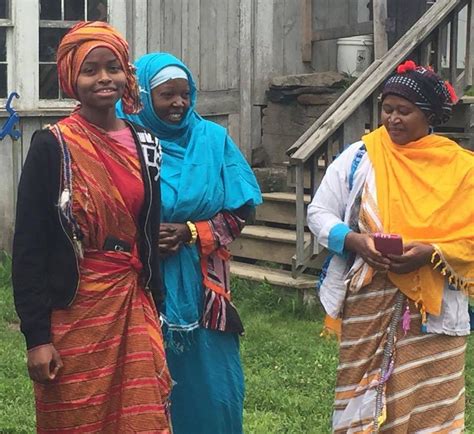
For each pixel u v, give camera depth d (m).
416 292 3.93
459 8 8.41
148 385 3.39
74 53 3.31
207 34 9.62
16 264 3.26
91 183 3.28
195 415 4.21
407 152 4.02
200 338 4.18
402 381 3.95
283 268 8.41
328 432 5.18
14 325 7.13
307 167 8.90
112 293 3.35
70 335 3.31
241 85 9.93
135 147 3.40
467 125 8.57
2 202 8.62
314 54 10.37
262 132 10.12
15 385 5.66
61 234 3.27
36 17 8.64
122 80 3.35
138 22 9.12
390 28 10.21
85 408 3.32
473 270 3.98
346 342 4.07
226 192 4.23
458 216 3.94
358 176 4.06
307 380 5.97
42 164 3.25
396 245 3.81
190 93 4.23
